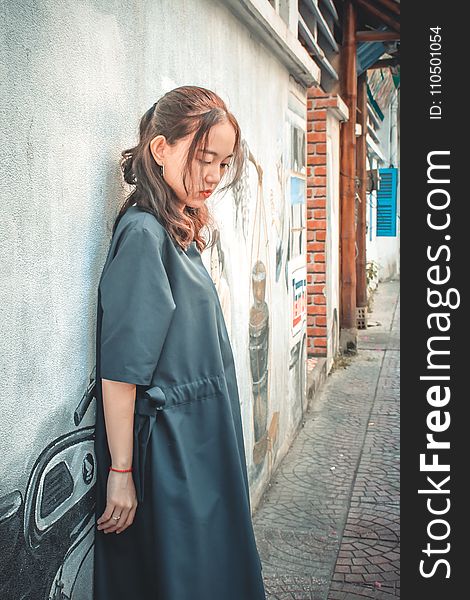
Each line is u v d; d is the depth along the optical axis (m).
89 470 1.90
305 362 5.52
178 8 2.48
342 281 8.02
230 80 3.19
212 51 2.91
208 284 1.95
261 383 3.88
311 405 5.93
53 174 1.66
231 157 1.97
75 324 1.79
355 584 3.07
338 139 7.61
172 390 1.84
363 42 8.23
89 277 1.86
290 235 4.71
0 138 1.45
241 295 3.43
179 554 1.81
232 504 1.94
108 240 1.96
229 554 1.93
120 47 2.00
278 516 3.73
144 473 1.82
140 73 2.15
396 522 3.69
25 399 1.58
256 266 3.74
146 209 1.85
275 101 4.20
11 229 1.50
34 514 1.63
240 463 2.01
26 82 1.54
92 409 1.91
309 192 6.82
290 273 4.76
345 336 8.06
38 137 1.59
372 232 15.09
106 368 1.71
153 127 1.89
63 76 1.69
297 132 5.07
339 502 3.92
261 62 3.82
